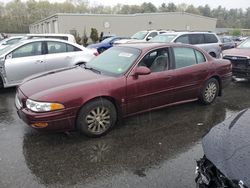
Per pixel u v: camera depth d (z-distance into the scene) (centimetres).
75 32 3297
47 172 325
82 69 483
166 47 491
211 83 570
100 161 350
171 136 427
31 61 702
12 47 698
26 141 406
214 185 216
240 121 252
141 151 377
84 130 404
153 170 330
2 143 399
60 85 402
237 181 188
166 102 494
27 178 312
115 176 318
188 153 372
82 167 336
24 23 7575
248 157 202
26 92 397
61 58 748
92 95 396
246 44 880
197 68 531
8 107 578
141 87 447
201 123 482
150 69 464
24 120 388
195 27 4091
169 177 316
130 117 503
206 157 229
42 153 370
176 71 494
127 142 404
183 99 525
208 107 572
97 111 411
